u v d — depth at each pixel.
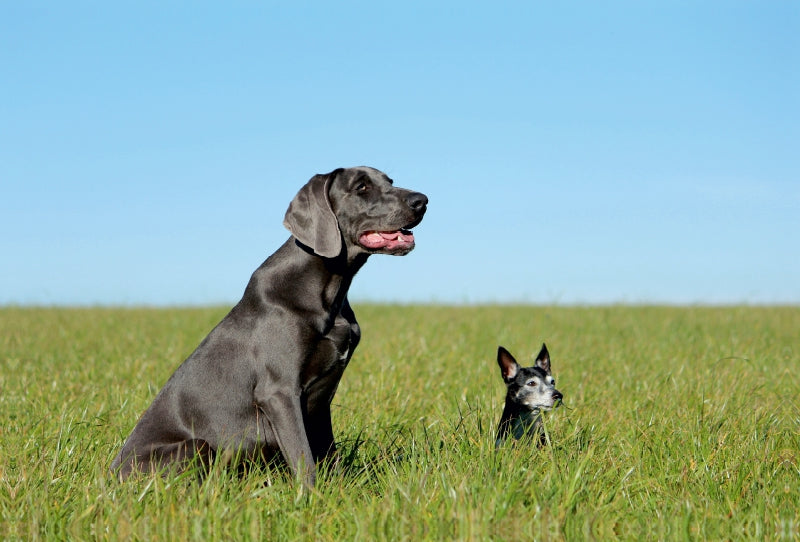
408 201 8.47
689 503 6.80
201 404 8.30
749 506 7.09
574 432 9.19
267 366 8.22
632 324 26.17
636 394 12.23
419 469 7.89
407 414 11.09
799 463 8.20
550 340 21.06
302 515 6.59
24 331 25.45
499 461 7.74
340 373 8.73
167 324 28.16
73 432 9.48
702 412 9.62
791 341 20.92
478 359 17.36
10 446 9.00
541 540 5.90
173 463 7.92
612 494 7.21
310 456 8.03
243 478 7.92
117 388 12.91
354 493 7.43
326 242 8.24
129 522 6.27
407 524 6.23
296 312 8.27
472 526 5.89
